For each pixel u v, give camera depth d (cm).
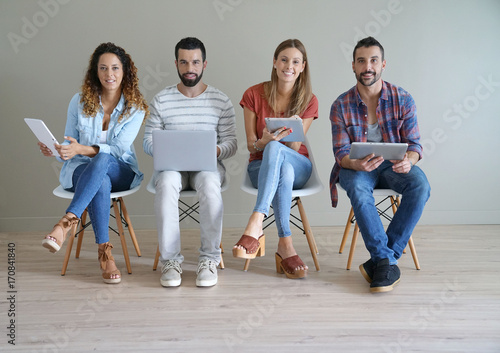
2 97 336
